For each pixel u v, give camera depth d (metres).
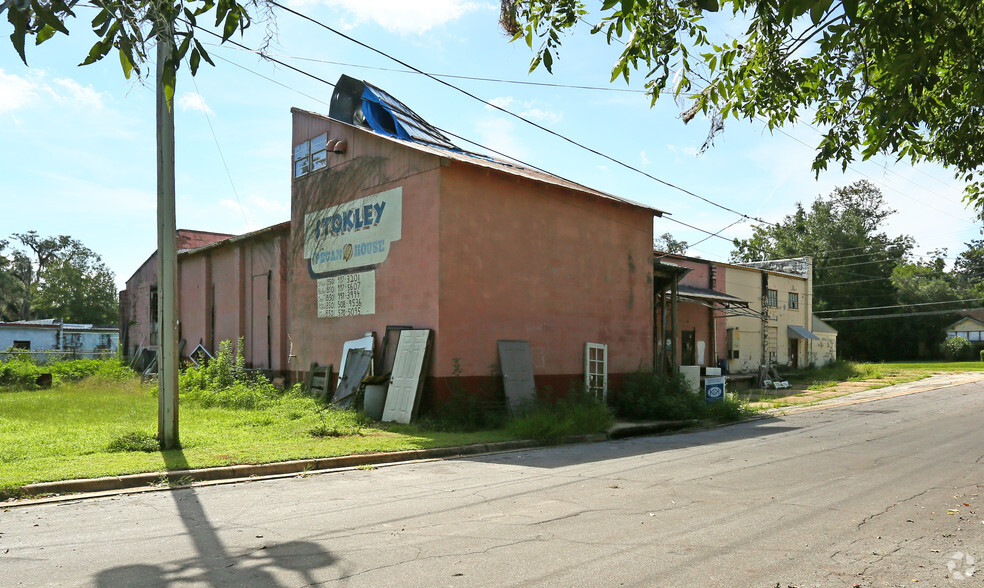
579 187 19.84
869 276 59.44
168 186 10.65
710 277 29.11
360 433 12.91
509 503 7.17
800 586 4.50
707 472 9.20
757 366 31.91
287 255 20.73
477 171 15.78
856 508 6.85
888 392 26.50
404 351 15.23
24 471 8.44
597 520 6.33
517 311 16.33
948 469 9.32
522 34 6.57
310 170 19.58
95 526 6.21
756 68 7.26
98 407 16.00
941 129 7.41
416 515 6.58
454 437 12.63
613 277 18.95
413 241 15.66
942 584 4.55
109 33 4.11
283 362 20.41
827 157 7.37
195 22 4.34
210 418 14.47
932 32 5.23
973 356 58.62
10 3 3.54
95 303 70.50
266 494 7.85
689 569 4.83
